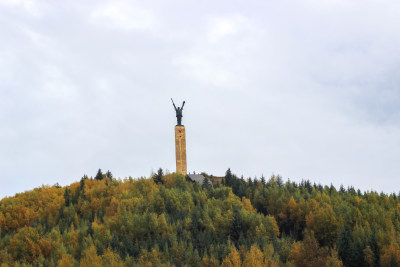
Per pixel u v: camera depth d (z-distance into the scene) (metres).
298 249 102.75
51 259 107.00
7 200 171.50
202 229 128.25
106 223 131.38
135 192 164.12
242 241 114.69
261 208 159.50
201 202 154.38
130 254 109.06
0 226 146.88
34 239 122.00
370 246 104.88
